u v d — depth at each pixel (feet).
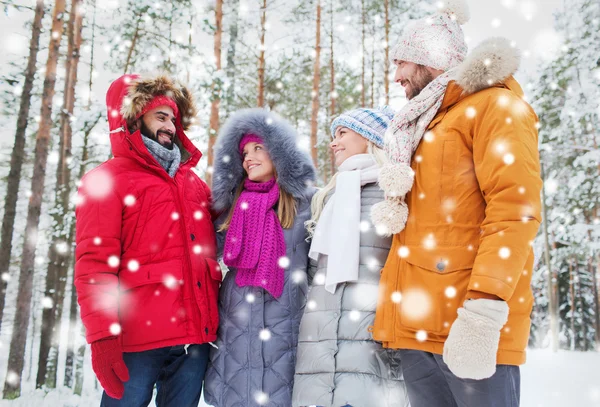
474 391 5.17
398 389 6.79
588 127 43.80
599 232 47.52
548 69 42.96
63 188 36.65
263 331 7.56
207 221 8.30
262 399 7.46
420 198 5.74
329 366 6.73
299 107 45.52
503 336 5.13
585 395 20.47
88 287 6.73
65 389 28.17
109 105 7.99
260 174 8.61
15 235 47.73
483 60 5.49
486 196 5.26
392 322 5.85
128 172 7.49
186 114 8.70
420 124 5.99
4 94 32.04
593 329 74.28
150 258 7.29
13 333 26.25
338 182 7.56
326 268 7.42
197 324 7.43
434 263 5.43
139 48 35.91
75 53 36.52
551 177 49.85
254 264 7.83
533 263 5.41
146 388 7.32
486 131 5.34
